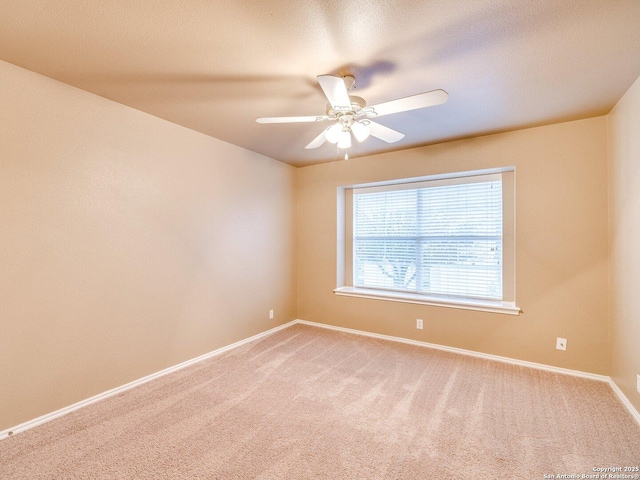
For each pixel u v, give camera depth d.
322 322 4.18
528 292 2.85
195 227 2.95
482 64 1.79
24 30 1.50
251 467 1.60
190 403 2.22
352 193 4.15
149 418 2.04
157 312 2.63
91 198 2.19
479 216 3.30
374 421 2.01
